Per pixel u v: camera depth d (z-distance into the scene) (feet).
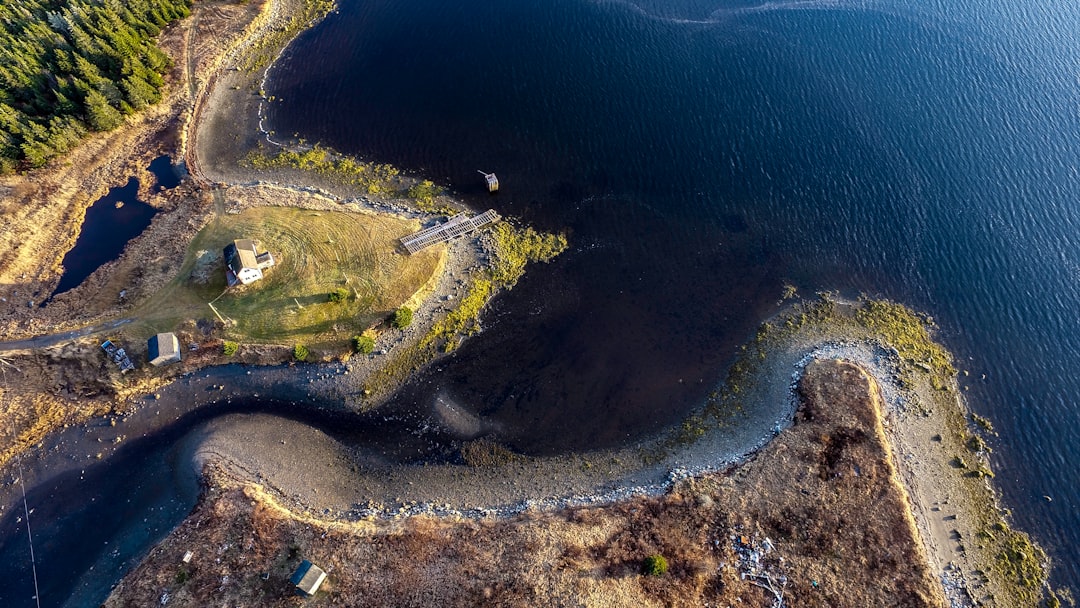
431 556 157.28
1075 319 214.07
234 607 148.05
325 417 191.83
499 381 201.26
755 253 238.27
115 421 188.65
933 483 177.78
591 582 150.92
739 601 150.41
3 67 249.75
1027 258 231.30
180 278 213.25
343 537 161.68
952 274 228.63
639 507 168.76
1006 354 207.00
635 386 201.16
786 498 169.17
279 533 162.61
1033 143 268.82
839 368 198.90
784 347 209.67
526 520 167.02
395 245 225.97
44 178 245.65
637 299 224.12
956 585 159.02
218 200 239.71
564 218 247.70
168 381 195.83
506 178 260.62
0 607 157.38
